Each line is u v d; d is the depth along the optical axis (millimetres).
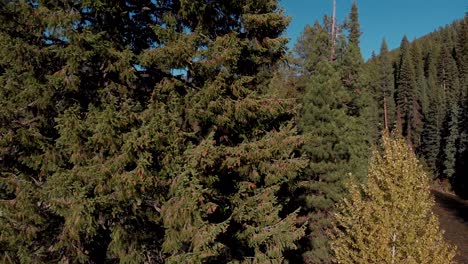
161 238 9789
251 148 10695
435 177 58500
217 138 11523
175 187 8320
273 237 11953
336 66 24609
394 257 11266
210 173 10227
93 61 8891
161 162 8562
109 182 7836
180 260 8273
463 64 93938
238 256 12172
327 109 20234
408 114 74375
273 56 12016
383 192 11734
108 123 7777
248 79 10492
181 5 9523
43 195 7793
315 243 19469
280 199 16344
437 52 109375
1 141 7789
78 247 8391
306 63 27359
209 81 9812
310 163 19656
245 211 11609
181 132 8633
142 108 9523
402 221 11273
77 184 7496
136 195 8047
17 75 8188
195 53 9438
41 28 8062
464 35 102062
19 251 7832
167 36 9273
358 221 12531
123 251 8812
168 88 9484
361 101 30391
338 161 20234
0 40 7641
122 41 9578
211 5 10188
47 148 8305
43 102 8250
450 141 54750
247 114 10531
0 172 8227
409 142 71688
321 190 19859
